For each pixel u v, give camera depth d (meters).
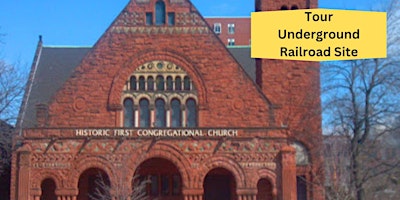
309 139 48.94
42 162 43.53
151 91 47.06
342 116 40.31
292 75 50.66
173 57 47.44
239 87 47.16
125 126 46.53
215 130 44.09
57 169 43.50
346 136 40.16
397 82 39.75
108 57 47.12
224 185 48.31
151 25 47.69
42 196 46.69
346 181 39.75
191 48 47.50
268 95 50.34
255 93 47.16
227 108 46.91
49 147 43.69
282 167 43.97
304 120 49.38
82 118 46.22
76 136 43.72
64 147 43.72
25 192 42.88
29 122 48.66
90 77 46.75
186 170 43.56
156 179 47.84
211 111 46.81
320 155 44.97
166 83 47.22
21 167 43.09
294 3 51.34
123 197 42.38
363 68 40.22
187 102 47.16
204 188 48.22
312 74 50.22
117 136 43.69
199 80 47.19
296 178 48.91
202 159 43.84
